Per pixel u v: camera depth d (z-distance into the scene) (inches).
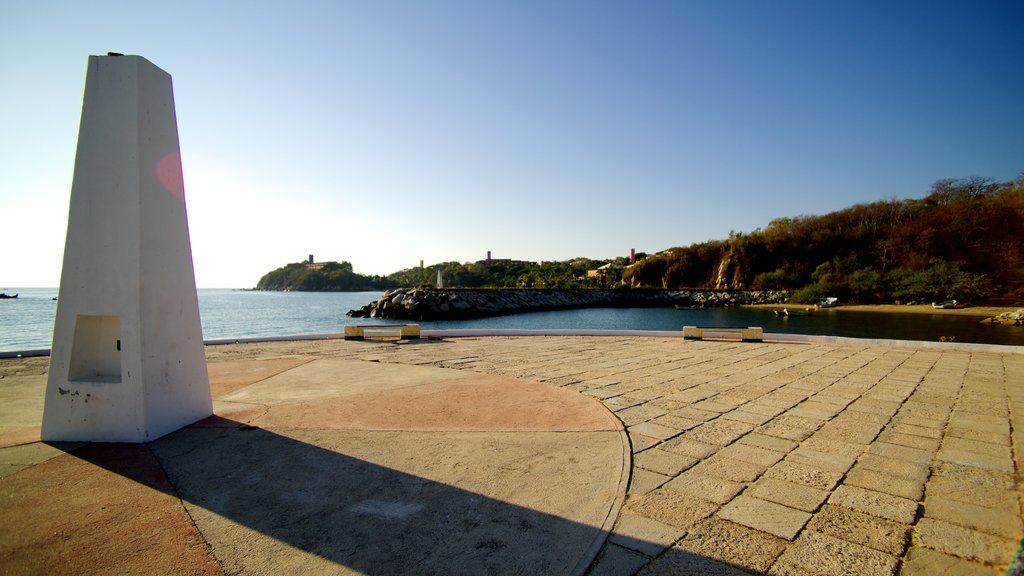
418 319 2209.6
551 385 303.6
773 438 198.4
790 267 3415.4
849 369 364.5
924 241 2728.8
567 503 138.6
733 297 3125.0
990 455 177.9
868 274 2618.1
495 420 222.5
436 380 318.3
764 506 137.5
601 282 4446.4
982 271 2379.4
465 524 126.6
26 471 162.9
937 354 444.1
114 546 116.5
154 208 199.2
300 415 230.7
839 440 195.8
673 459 174.4
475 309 2434.8
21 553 113.3
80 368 199.6
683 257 4116.6
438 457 175.2
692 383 311.3
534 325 1908.2
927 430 209.2
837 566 107.7
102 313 193.6
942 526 125.9
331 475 159.0
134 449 183.6
